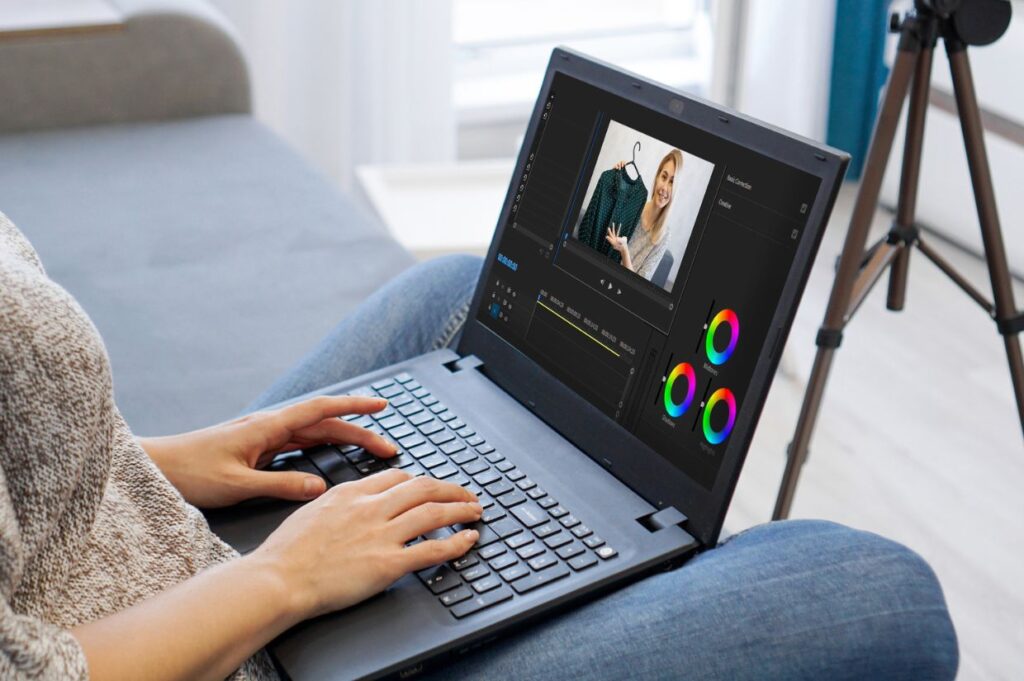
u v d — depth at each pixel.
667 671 0.66
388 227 1.99
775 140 0.76
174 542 0.74
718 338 0.77
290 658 0.66
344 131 2.68
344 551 0.69
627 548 0.74
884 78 2.91
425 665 0.67
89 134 1.91
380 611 0.69
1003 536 1.76
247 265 1.49
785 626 0.67
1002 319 1.46
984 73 2.46
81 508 0.65
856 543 0.72
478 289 1.00
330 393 0.95
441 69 2.71
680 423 0.79
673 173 0.83
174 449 0.83
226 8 2.50
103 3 2.04
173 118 2.03
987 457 1.96
